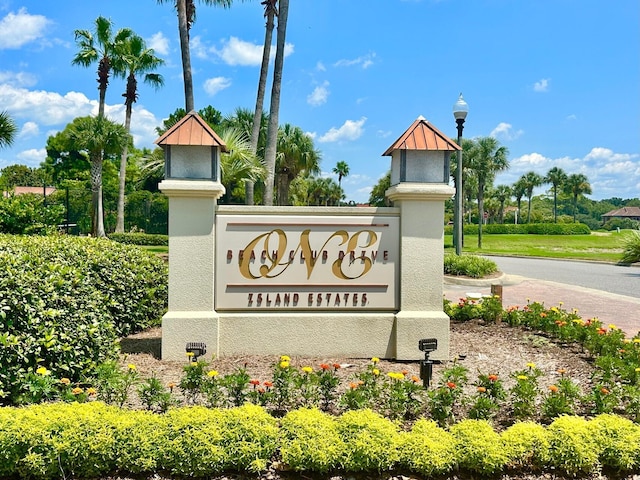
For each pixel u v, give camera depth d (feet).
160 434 10.59
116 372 13.88
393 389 13.10
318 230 18.92
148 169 42.93
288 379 13.53
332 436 10.85
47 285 14.84
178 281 18.51
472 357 19.48
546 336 22.62
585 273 61.93
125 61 98.37
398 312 19.06
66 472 10.31
